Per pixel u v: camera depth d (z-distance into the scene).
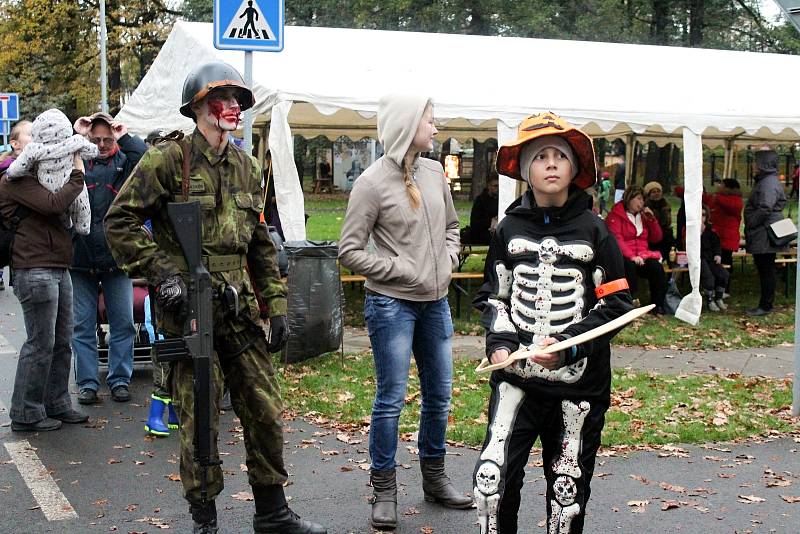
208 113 4.14
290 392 7.60
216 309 4.15
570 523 3.76
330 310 8.66
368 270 4.64
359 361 8.83
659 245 13.15
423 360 4.94
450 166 26.50
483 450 3.76
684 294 13.56
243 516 4.89
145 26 35.97
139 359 8.35
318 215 31.12
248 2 7.21
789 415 7.09
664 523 4.83
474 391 7.71
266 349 4.37
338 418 6.86
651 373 8.60
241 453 6.05
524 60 12.34
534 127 3.63
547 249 3.67
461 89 10.62
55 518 4.86
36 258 6.32
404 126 4.67
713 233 12.52
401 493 5.27
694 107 11.30
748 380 8.32
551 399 3.71
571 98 10.92
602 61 12.93
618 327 3.45
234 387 4.33
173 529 4.71
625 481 5.51
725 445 6.30
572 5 33.06
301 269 8.52
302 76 10.01
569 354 3.53
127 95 42.84
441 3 32.38
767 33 37.06
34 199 6.19
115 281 7.32
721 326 11.16
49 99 41.69
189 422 4.11
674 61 13.55
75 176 6.30
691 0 36.44
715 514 4.97
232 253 4.19
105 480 5.50
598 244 3.67
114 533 4.66
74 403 7.36
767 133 18.05
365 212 4.67
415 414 6.96
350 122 15.03
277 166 9.36
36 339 6.44
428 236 4.75
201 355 3.96
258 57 10.76
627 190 12.10
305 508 5.02
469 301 12.52
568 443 3.72
